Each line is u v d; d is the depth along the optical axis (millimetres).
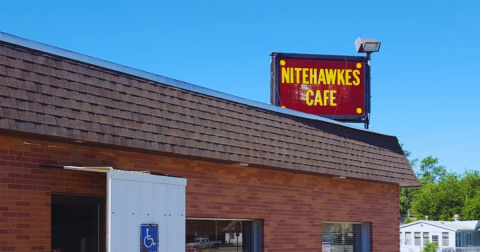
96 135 9039
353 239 15805
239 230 12500
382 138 16641
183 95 11086
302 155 13266
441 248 51125
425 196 78062
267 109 13070
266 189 12828
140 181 8945
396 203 17109
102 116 9305
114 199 8477
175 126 10539
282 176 13289
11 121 7953
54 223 10250
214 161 11352
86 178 9305
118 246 8477
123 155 9914
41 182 8648
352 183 15477
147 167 10297
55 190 8836
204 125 11164
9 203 8211
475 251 47469
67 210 10164
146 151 9906
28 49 8797
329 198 14641
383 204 16562
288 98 20469
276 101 20406
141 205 8938
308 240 13844
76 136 8719
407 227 58000
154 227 9117
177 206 9648
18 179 8352
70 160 9086
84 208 10016
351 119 20719
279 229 13070
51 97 8695
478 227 59594
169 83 10961
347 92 20859
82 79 9336
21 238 8320
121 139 9406
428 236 56406
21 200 8367
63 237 10133
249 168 12438
